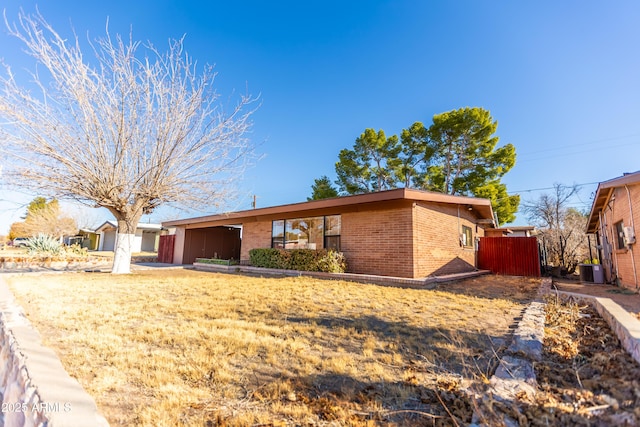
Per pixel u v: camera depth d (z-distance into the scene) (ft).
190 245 57.57
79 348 10.72
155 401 7.41
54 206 94.43
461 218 39.65
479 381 8.02
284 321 14.52
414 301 19.36
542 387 7.64
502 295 21.95
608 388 7.30
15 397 8.44
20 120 26.14
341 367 9.34
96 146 29.55
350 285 26.04
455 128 71.05
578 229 60.44
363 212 32.78
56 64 27.12
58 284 25.89
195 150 33.37
